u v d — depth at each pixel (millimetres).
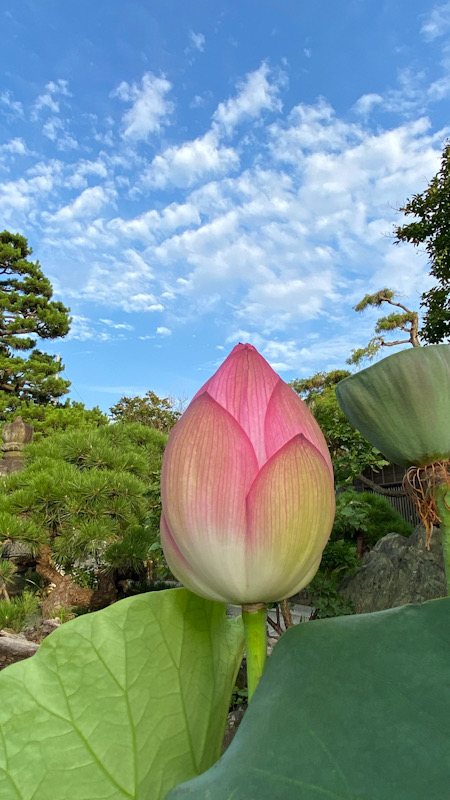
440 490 454
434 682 305
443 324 8031
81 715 392
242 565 341
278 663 347
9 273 15516
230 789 288
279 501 334
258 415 374
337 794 272
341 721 300
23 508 3703
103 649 417
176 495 353
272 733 306
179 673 428
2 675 398
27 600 3900
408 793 263
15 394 14312
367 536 4684
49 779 365
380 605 3570
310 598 3516
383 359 463
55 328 15133
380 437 488
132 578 4648
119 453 4402
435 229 8266
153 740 398
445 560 451
